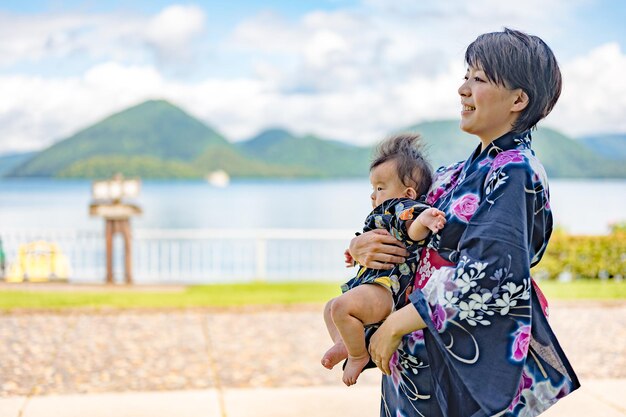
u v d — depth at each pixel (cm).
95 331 765
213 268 1545
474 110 214
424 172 241
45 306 911
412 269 227
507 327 198
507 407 196
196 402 492
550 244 1281
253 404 487
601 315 862
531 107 210
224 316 853
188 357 650
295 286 1141
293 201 9338
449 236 212
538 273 1283
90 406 484
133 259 1306
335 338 248
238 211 6975
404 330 207
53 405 486
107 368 609
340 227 4869
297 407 479
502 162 206
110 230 1248
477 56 211
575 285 1132
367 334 226
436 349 213
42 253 1270
